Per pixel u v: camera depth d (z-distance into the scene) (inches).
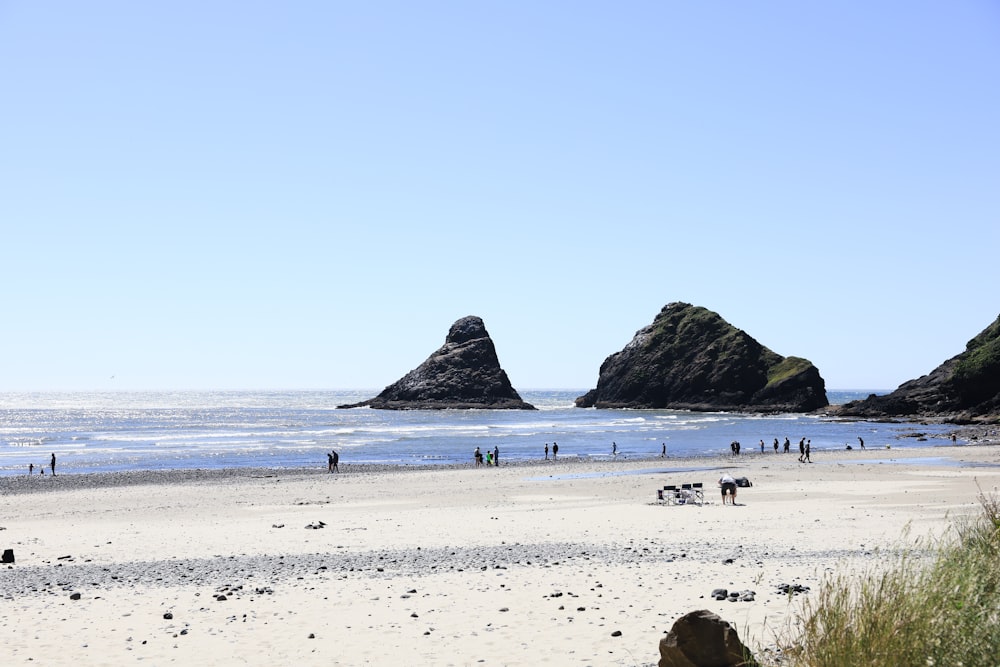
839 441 3762.3
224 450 3341.5
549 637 434.6
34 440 3887.8
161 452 3240.7
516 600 535.8
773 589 530.6
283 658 412.2
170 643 446.3
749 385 7613.2
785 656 310.7
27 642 453.7
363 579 639.8
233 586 616.7
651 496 1486.2
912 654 254.4
